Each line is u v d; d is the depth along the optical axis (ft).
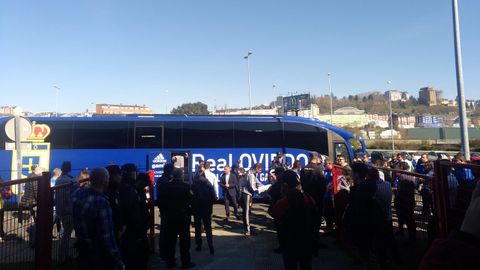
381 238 20.39
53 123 49.52
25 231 14.80
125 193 17.37
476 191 5.69
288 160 53.93
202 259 25.12
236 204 40.16
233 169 50.39
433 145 203.00
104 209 13.80
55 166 48.52
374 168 20.71
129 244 17.17
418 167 39.45
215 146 53.01
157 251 28.04
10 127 30.78
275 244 29.30
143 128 51.75
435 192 15.97
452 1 54.34
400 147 213.87
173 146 52.03
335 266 22.95
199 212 26.76
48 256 16.06
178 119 53.11
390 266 20.92
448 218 14.60
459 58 53.57
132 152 50.80
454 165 14.05
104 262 13.78
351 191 21.31
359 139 57.11
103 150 50.08
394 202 25.59
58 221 19.02
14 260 14.10
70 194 20.02
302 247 16.94
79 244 13.83
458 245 5.33
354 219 20.65
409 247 22.91
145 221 20.10
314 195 25.25
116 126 51.21
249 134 54.24
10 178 46.16
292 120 55.57
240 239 31.17
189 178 51.62
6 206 13.79
